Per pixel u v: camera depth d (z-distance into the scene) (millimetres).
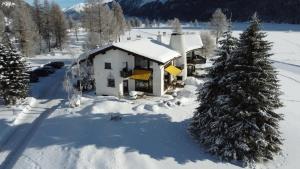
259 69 26188
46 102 43688
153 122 33969
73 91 48625
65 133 31172
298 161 27453
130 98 43875
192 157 27453
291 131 32906
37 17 104000
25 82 43375
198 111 30891
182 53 51938
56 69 70562
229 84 27250
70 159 26141
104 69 45688
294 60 88312
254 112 26672
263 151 27094
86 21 95875
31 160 26812
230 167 26188
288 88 52406
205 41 79625
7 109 40094
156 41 53875
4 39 83375
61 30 103875
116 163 25234
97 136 30016
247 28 26797
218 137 27500
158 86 45062
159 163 26078
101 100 41625
